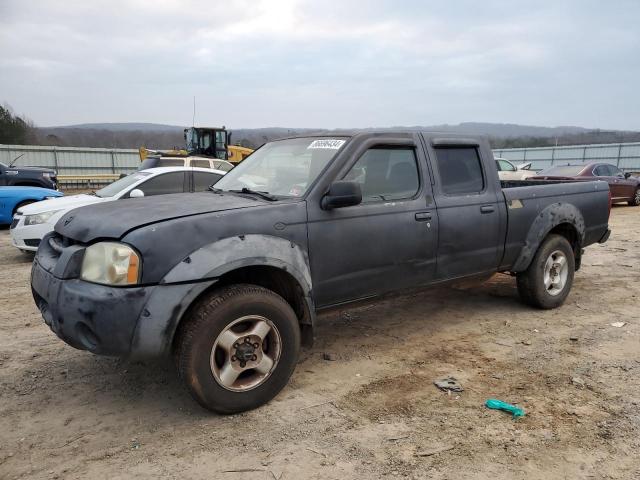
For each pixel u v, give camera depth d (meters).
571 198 5.54
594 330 4.84
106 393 3.56
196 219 3.09
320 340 4.63
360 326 5.03
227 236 3.13
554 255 5.44
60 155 31.73
